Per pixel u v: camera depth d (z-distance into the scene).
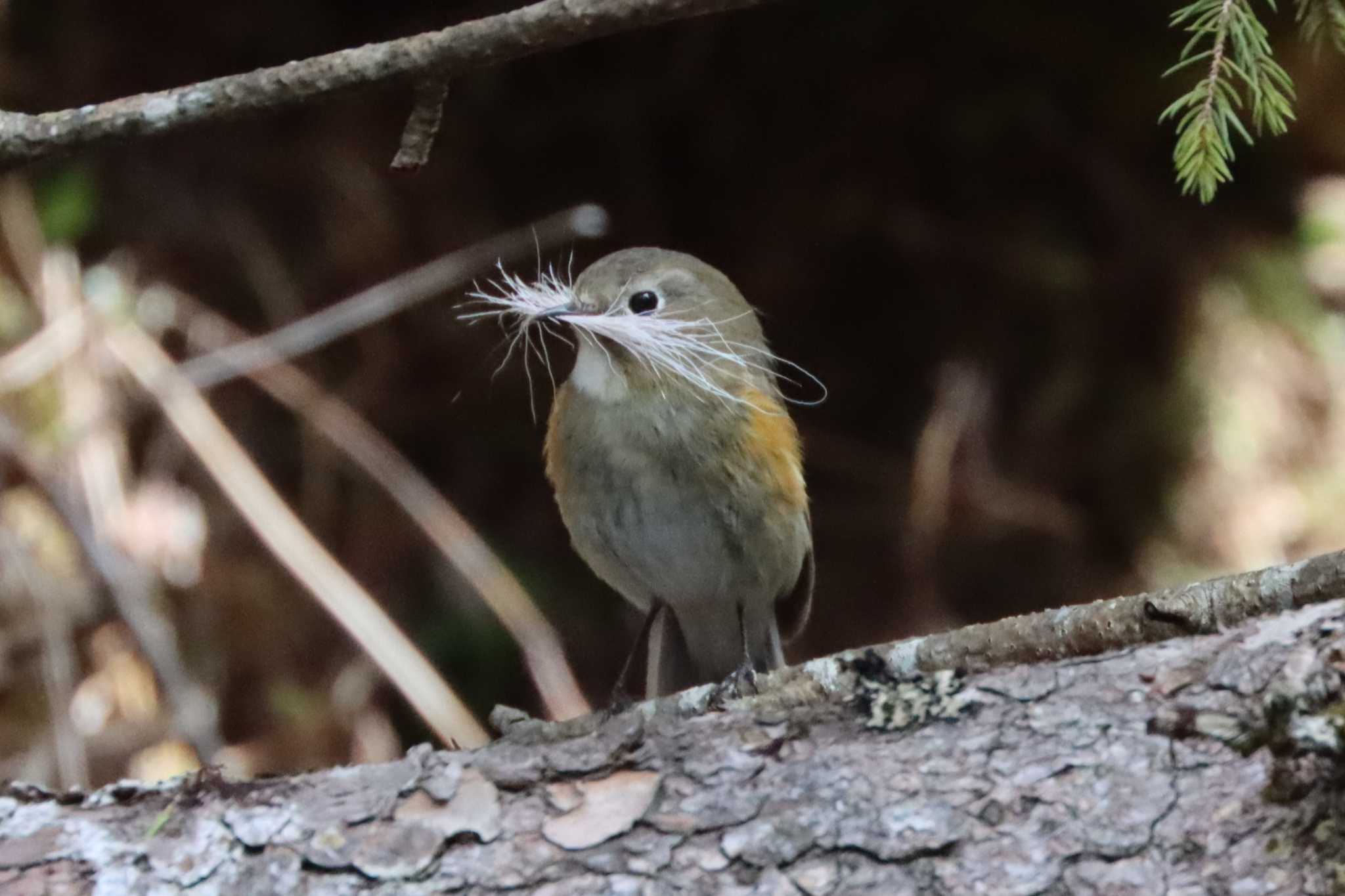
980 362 11.68
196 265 11.07
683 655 7.57
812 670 4.72
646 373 6.65
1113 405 11.64
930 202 11.80
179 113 5.19
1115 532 11.52
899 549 11.38
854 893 4.22
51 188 10.77
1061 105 11.60
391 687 10.53
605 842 4.41
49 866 4.48
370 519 11.04
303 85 5.13
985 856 4.19
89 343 10.33
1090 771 4.24
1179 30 11.19
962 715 4.46
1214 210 11.86
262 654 10.34
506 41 5.00
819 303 11.97
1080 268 11.62
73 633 9.81
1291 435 11.56
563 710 9.89
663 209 11.91
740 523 6.72
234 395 11.18
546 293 6.98
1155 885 4.04
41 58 11.29
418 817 4.52
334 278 11.32
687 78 11.70
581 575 11.55
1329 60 11.13
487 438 11.62
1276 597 4.55
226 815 4.56
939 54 11.58
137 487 10.34
